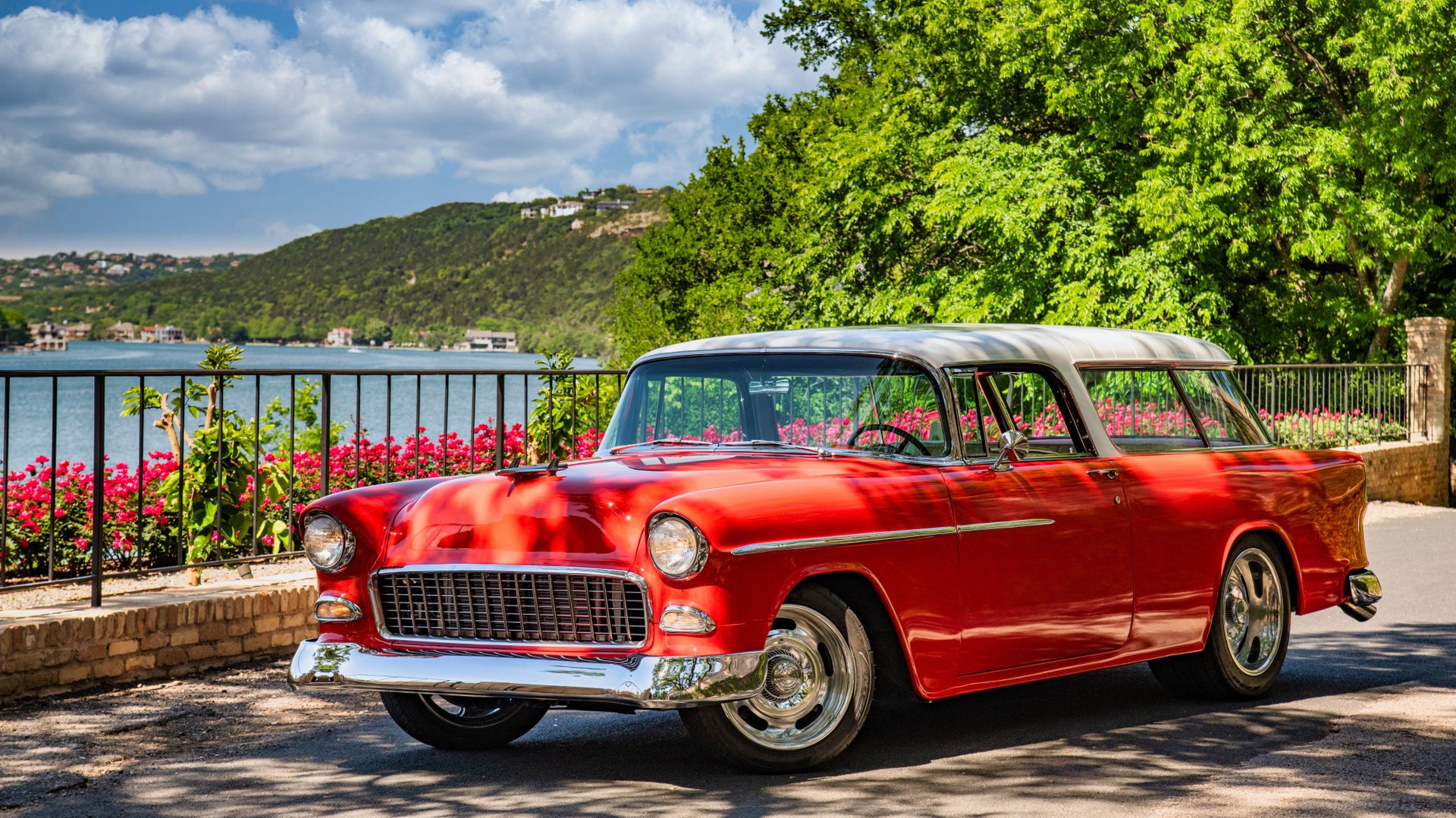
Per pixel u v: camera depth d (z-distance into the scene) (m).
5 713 5.99
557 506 4.79
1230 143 20.30
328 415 7.52
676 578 4.51
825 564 4.82
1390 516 15.40
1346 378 17.89
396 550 5.01
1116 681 6.97
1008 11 21.86
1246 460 6.63
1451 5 20.08
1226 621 6.39
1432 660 7.30
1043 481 5.64
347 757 5.36
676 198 39.50
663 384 6.03
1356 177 22.22
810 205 25.30
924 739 5.64
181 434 7.36
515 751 5.48
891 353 5.57
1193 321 20.03
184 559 8.34
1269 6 20.31
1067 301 20.31
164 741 5.57
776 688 4.89
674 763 5.22
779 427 5.66
